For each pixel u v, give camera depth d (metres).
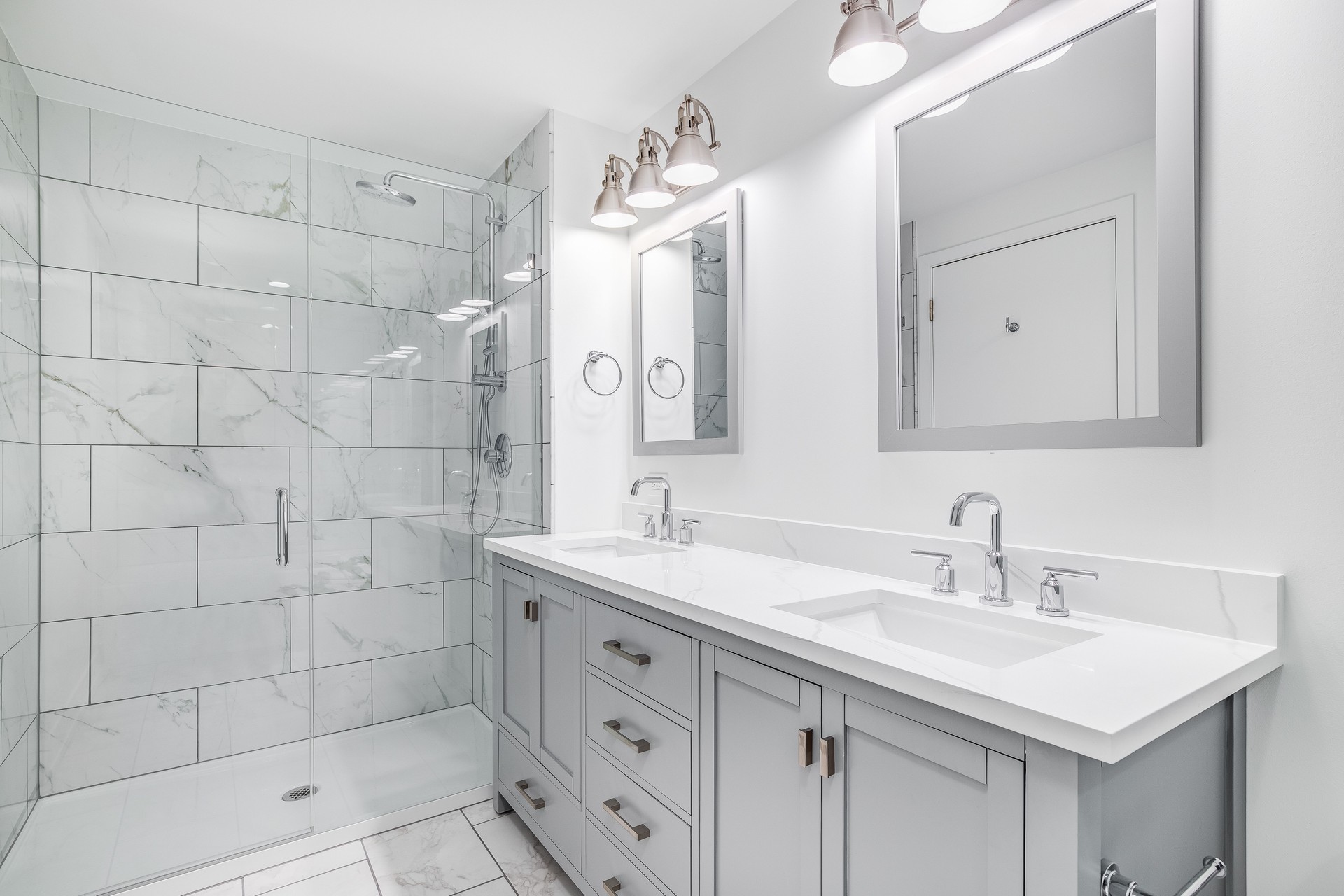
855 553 1.67
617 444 2.66
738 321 2.08
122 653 2.07
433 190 2.52
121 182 2.06
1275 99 1.01
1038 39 1.30
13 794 1.83
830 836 1.03
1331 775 0.96
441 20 2.00
